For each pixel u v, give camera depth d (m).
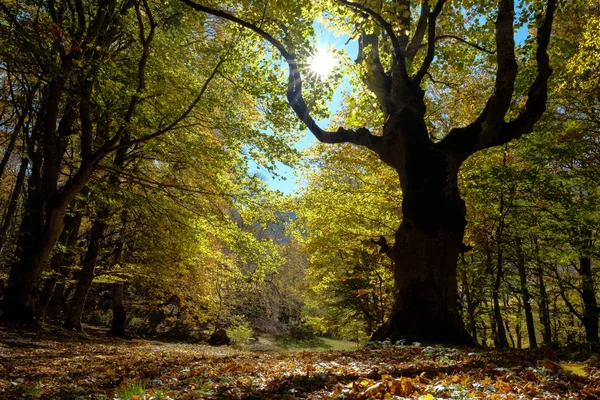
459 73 15.04
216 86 14.58
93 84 13.07
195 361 7.60
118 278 19.20
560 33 16.31
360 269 21.89
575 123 14.52
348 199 15.27
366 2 8.78
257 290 33.78
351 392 3.84
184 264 20.41
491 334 21.36
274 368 5.95
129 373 6.32
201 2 12.09
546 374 4.29
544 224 14.62
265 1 8.92
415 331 8.45
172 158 15.59
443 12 11.32
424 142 9.48
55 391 4.99
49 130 13.38
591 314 16.16
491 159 14.44
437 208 8.91
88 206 17.80
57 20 12.23
